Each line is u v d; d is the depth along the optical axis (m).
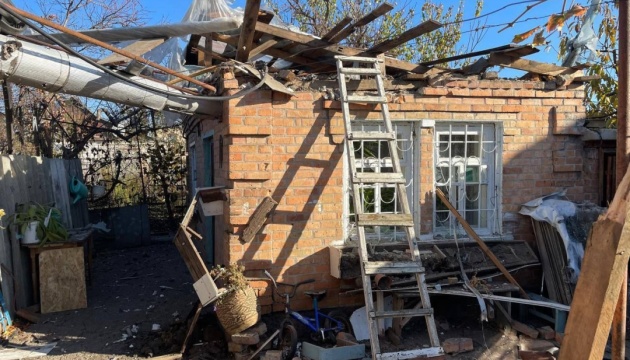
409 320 5.84
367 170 6.04
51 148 11.80
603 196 6.65
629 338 5.46
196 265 5.23
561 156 6.42
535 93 6.30
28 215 6.77
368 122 6.00
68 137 12.20
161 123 13.70
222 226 6.40
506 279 5.94
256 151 5.57
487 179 6.37
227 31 5.64
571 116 6.43
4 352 5.45
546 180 6.40
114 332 6.05
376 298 5.67
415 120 6.03
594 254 2.12
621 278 2.04
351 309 5.88
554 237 5.94
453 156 6.27
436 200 6.24
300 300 5.76
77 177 11.05
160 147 13.04
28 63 4.44
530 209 6.19
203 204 5.74
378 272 4.77
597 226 2.12
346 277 5.49
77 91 4.94
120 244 11.59
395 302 5.50
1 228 6.05
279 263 5.69
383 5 4.71
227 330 5.06
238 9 6.26
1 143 12.62
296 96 5.66
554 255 5.95
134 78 5.25
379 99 5.50
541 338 5.53
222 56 6.52
